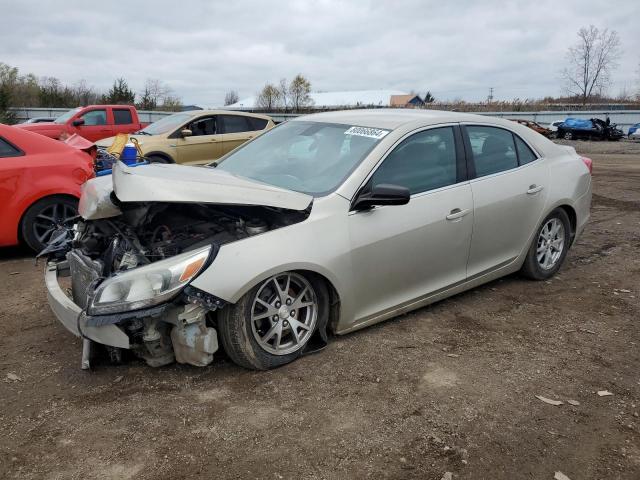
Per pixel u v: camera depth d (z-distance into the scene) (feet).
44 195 19.54
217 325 11.05
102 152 21.33
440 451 9.00
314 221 11.56
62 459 8.65
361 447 9.04
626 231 24.48
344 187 12.18
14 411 9.95
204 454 8.80
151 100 136.67
